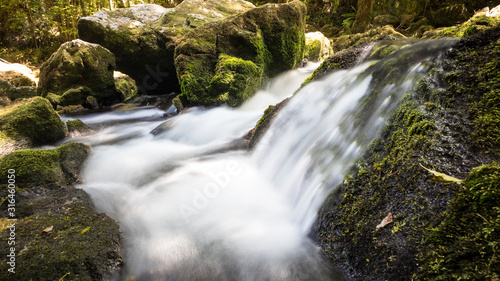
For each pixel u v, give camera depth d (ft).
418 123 6.87
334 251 6.44
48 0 59.06
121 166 12.37
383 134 7.68
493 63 6.80
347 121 9.30
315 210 7.55
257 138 12.98
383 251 5.58
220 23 21.74
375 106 8.75
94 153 13.61
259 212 8.68
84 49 28.02
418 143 6.55
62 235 7.34
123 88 37.81
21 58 54.03
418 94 7.70
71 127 18.54
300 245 7.06
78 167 11.92
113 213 9.12
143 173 11.76
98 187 10.62
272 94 22.79
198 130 16.66
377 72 9.58
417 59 8.85
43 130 16.25
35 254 6.61
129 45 28.48
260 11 21.58
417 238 5.27
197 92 19.92
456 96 6.90
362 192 6.86
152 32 27.84
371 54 12.34
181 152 14.07
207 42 21.24
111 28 28.32
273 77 23.38
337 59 13.74
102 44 28.89
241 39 21.01
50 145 16.44
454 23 35.32
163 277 6.75
